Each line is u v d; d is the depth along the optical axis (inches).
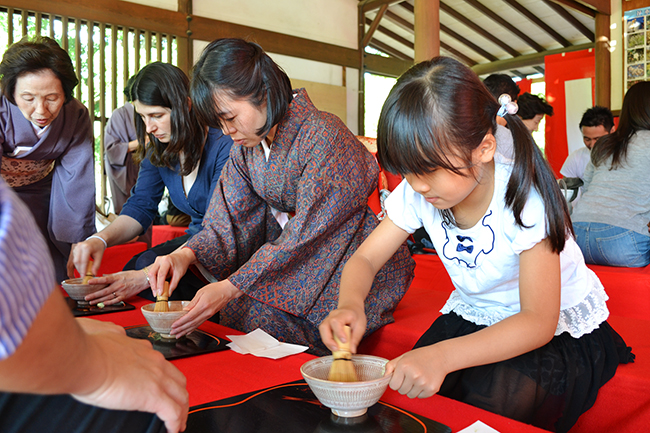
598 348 43.1
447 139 33.2
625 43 304.3
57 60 81.0
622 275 91.4
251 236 68.4
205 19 274.4
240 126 56.2
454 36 416.2
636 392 42.1
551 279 38.0
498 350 34.7
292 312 61.0
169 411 20.8
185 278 71.6
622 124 105.6
